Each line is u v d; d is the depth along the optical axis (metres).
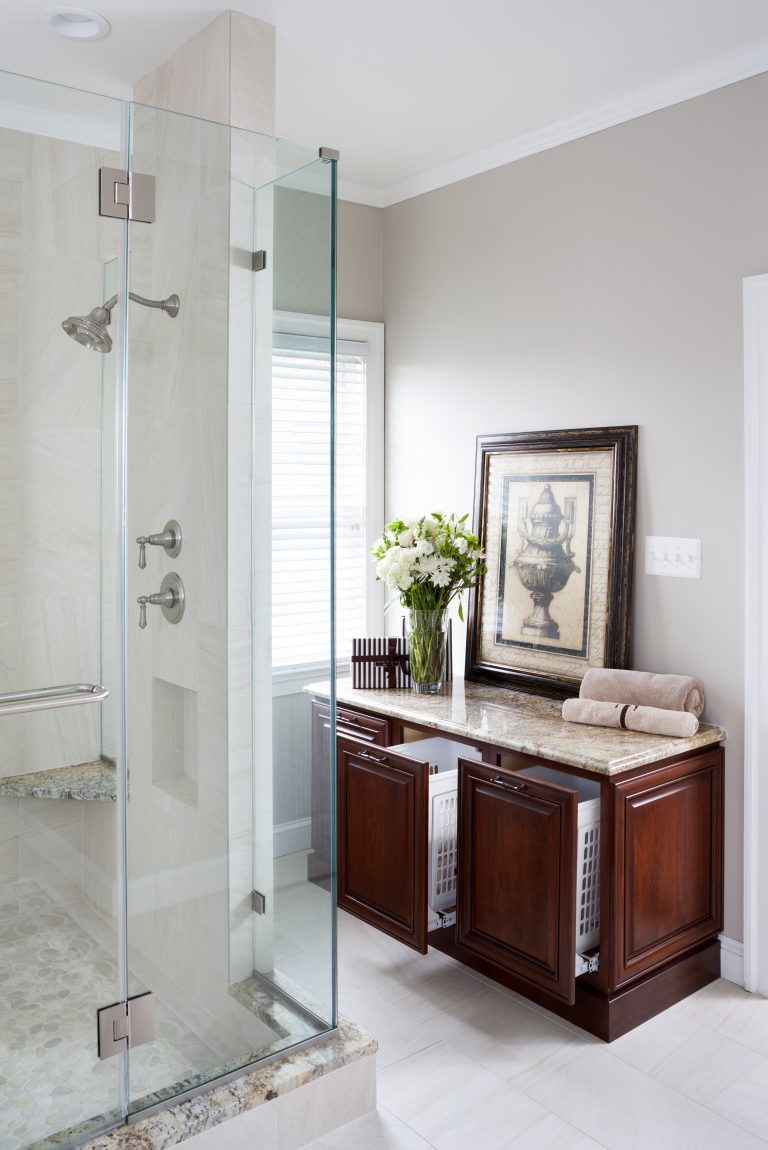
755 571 2.60
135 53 2.58
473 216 3.45
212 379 1.95
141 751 1.87
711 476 2.71
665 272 2.81
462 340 3.53
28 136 1.69
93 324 1.78
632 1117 2.12
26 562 1.73
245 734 2.03
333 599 2.17
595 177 3.00
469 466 3.53
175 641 1.92
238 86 2.36
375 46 2.55
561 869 2.34
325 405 2.12
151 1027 1.90
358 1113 2.11
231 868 2.01
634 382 2.91
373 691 3.22
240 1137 1.92
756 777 2.62
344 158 3.45
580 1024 2.47
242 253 1.97
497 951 2.54
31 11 2.34
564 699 3.05
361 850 2.85
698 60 2.63
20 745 1.73
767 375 2.56
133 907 1.87
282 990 2.10
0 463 1.69
